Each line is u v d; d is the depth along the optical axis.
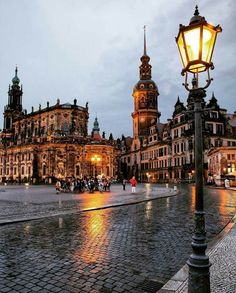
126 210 21.55
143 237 12.23
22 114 121.31
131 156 124.81
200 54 5.16
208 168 73.44
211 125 80.31
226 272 7.59
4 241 11.50
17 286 7.09
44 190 53.31
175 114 89.62
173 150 90.69
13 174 110.50
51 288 6.97
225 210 21.08
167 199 31.52
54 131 98.75
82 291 6.80
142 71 122.62
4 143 118.25
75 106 103.31
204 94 5.39
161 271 8.12
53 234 12.80
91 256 9.52
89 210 21.17
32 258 9.29
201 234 5.13
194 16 5.34
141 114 117.81
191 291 4.95
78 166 95.81
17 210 20.84
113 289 6.92
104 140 103.12
